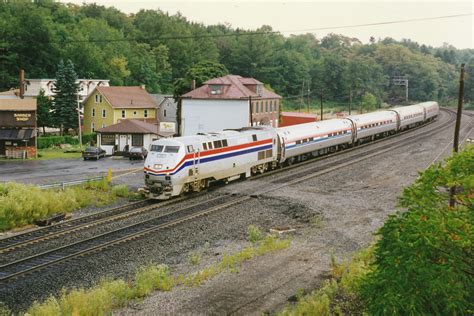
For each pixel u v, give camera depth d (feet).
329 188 113.19
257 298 53.72
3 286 58.59
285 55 461.37
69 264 65.82
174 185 100.22
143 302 53.06
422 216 38.88
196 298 53.78
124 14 554.05
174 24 526.16
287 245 72.38
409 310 36.60
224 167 113.39
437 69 549.54
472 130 225.15
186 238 77.66
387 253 39.06
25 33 357.00
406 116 223.10
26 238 77.51
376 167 137.69
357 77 469.57
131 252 70.90
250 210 94.17
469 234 37.22
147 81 417.08
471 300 37.65
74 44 379.14
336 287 55.01
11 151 180.65
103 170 148.66
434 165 43.60
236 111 217.56
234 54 453.17
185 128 223.92
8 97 219.00
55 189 106.42
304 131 148.87
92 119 270.46
